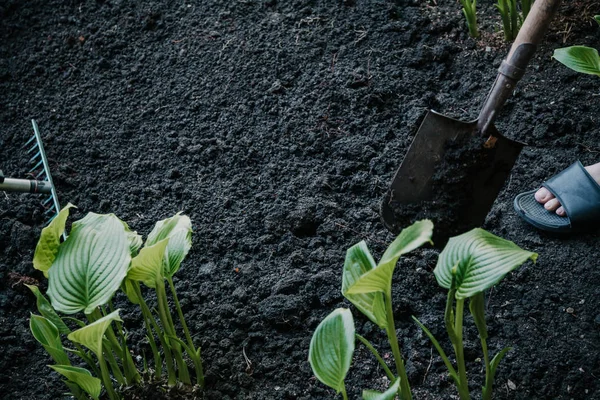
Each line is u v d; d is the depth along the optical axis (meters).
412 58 3.76
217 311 3.27
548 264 3.31
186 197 3.52
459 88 3.69
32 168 3.60
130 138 3.68
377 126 3.63
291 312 3.24
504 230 3.41
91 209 3.53
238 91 3.75
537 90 3.66
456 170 3.15
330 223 3.42
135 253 3.06
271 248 3.39
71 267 2.95
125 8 4.00
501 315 3.23
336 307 3.26
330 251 3.37
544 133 3.56
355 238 3.39
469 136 3.14
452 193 3.18
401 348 3.19
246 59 3.82
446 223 3.20
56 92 3.81
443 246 3.24
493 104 3.09
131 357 3.15
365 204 3.47
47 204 3.54
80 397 3.04
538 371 3.11
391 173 3.52
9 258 3.41
